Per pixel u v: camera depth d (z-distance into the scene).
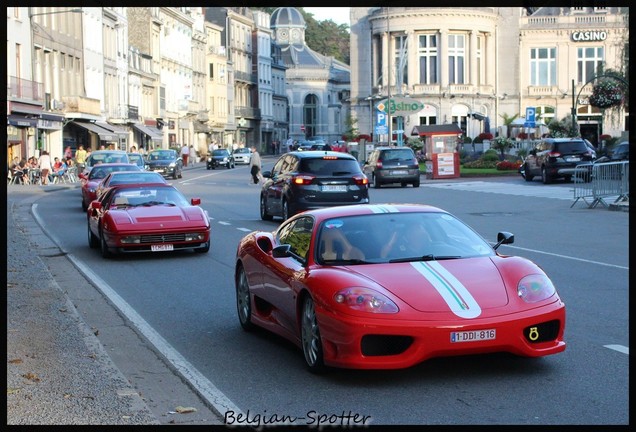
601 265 15.01
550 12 97.44
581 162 41.41
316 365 8.09
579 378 7.78
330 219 9.05
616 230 20.97
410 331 7.42
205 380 8.14
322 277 8.07
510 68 94.38
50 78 61.97
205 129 112.31
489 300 7.68
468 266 8.24
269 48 140.75
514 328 7.54
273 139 143.25
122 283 14.44
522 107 94.62
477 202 30.97
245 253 10.20
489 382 7.73
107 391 7.58
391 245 8.70
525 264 8.28
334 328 7.65
